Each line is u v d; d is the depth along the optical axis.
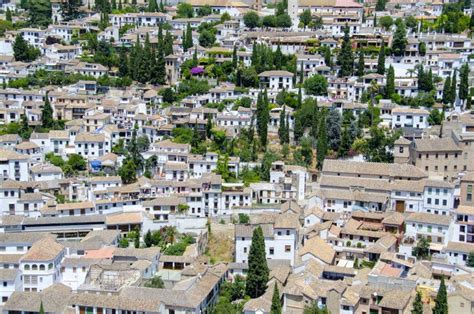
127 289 195.75
